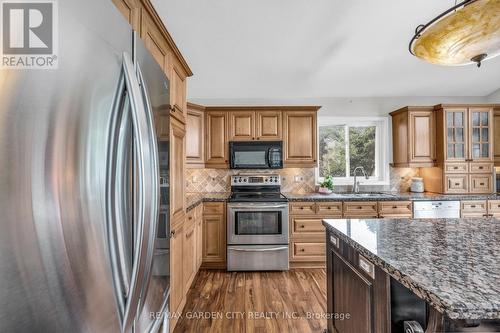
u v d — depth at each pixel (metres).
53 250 0.57
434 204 3.13
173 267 1.74
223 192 3.74
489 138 3.32
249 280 2.76
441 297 0.70
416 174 3.80
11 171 0.49
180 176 1.94
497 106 3.29
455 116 3.33
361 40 2.36
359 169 3.88
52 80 0.57
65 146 0.60
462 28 1.00
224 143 3.48
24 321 0.52
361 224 1.59
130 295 0.76
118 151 0.77
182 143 2.01
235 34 2.24
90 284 0.65
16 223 0.50
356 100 3.83
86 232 0.65
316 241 3.10
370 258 1.07
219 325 1.96
